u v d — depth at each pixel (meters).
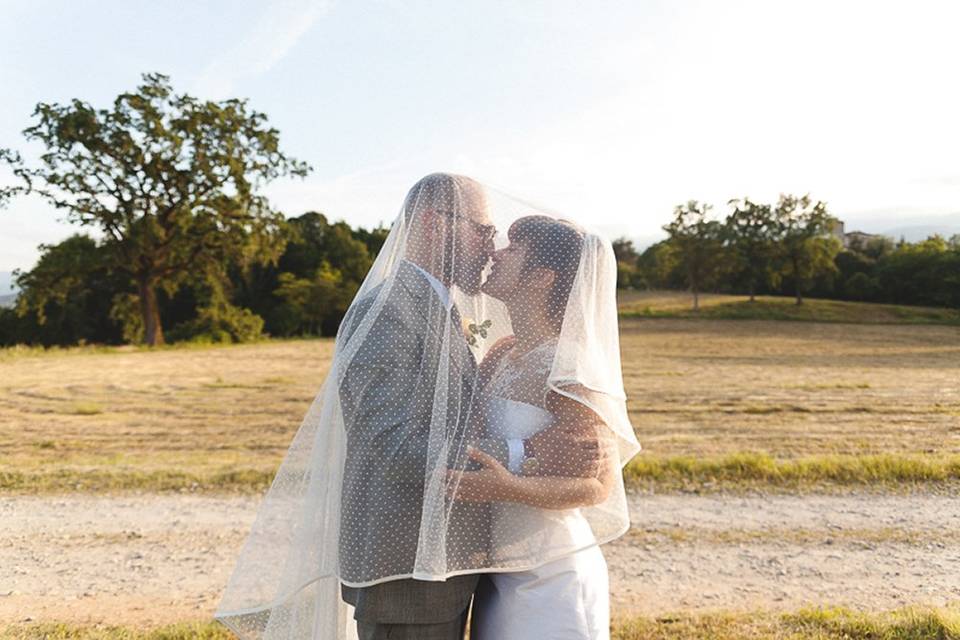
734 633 3.90
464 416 1.98
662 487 7.36
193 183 36.09
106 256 37.31
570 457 2.02
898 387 17.98
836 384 18.55
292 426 12.08
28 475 7.80
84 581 5.02
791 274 70.94
